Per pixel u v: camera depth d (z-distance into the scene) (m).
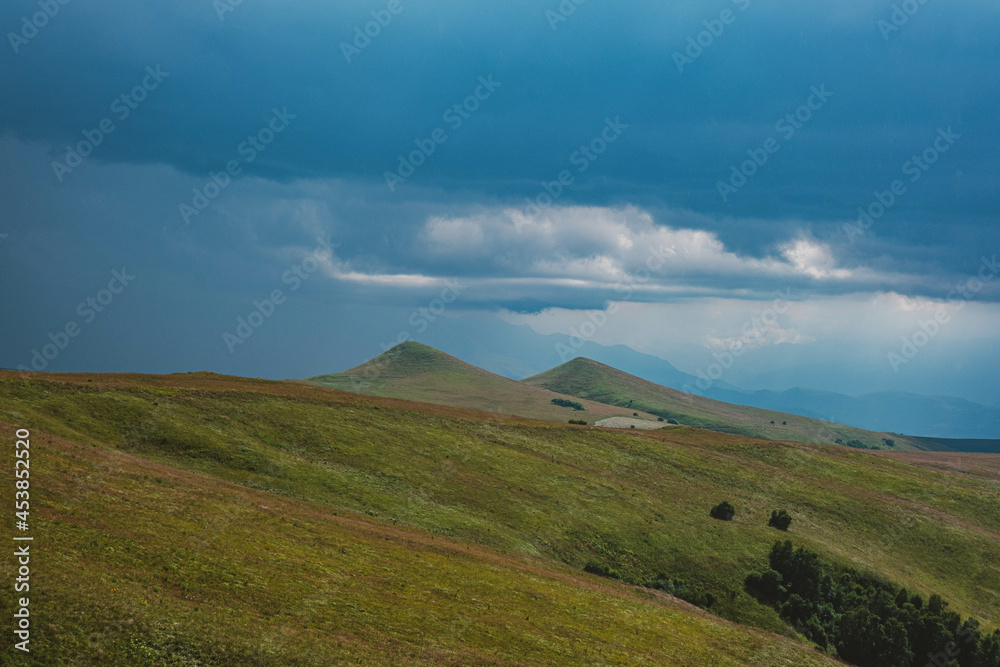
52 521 36.72
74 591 29.62
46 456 48.72
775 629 70.56
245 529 46.38
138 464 56.84
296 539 47.72
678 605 63.84
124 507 42.69
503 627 42.44
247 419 84.44
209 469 68.56
